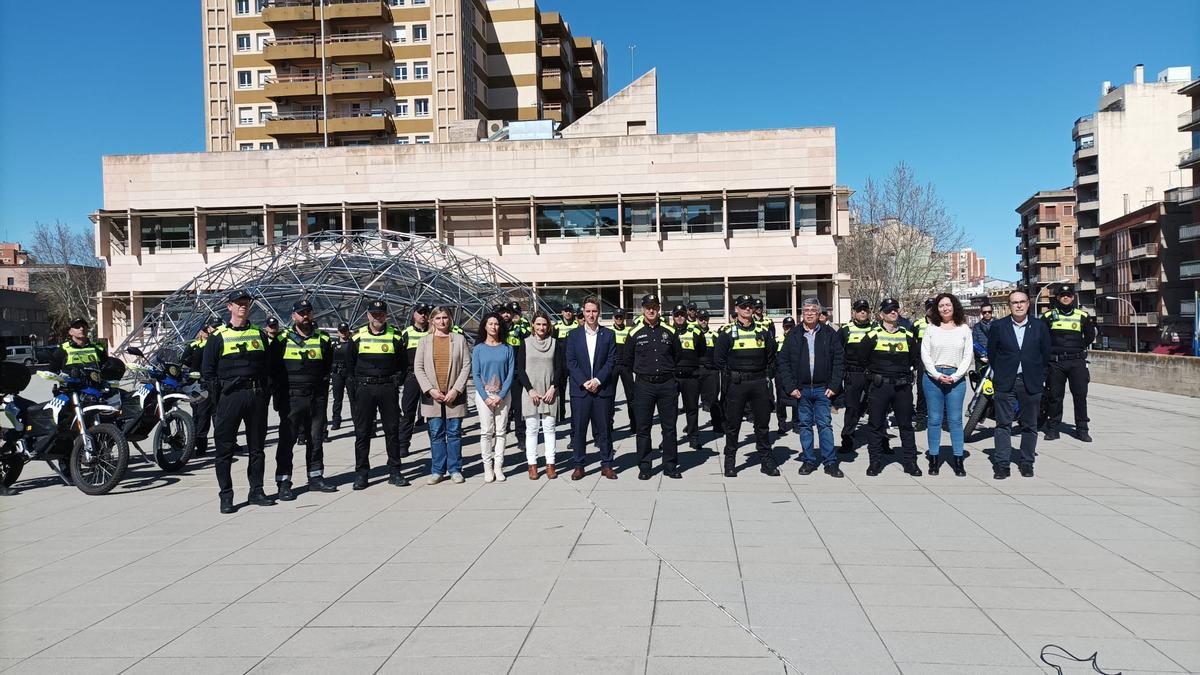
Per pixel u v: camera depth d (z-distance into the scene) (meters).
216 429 7.51
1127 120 75.25
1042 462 9.16
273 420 15.68
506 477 8.98
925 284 44.03
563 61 69.06
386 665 3.85
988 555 5.46
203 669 3.86
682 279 37.19
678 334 10.78
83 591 5.11
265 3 55.44
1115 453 9.70
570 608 4.57
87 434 8.56
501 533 6.35
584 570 5.29
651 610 4.51
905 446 8.56
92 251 70.69
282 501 7.99
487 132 43.84
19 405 8.88
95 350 10.16
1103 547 5.62
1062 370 10.70
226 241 39.00
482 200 37.66
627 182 37.38
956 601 4.57
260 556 5.87
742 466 9.36
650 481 8.49
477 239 38.03
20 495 8.59
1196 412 13.96
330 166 38.34
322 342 8.70
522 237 38.00
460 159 38.00
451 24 54.28
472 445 11.76
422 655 3.96
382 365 8.52
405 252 30.42
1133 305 64.75
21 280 85.38
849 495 7.57
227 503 7.46
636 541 5.98
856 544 5.80
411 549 5.95
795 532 6.18
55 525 7.05
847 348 10.07
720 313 37.28
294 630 4.34
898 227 44.53
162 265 38.56
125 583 5.26
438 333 8.76
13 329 68.44
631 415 11.63
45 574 5.50
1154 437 10.99
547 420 8.80
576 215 37.94
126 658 4.02
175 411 10.05
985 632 4.11
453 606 4.65
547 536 6.21
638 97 42.19
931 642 3.99
